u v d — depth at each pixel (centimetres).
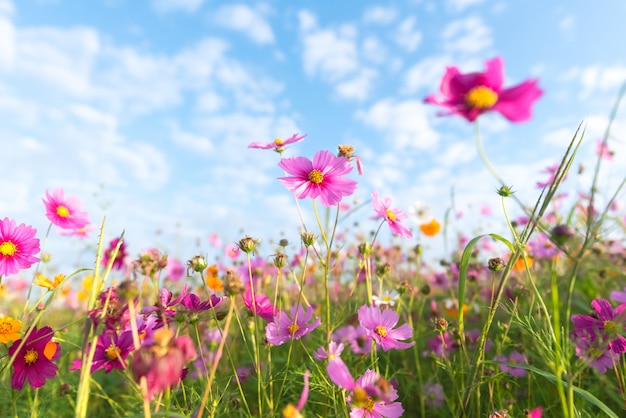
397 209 48
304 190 40
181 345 22
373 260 73
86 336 25
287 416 23
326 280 40
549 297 61
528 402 44
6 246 41
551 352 32
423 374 57
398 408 32
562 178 31
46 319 83
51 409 47
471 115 26
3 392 37
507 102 26
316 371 41
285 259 41
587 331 37
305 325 41
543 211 31
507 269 34
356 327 54
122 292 24
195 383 49
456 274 77
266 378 42
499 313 62
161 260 30
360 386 31
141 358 21
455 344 53
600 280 69
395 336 39
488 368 44
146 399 21
